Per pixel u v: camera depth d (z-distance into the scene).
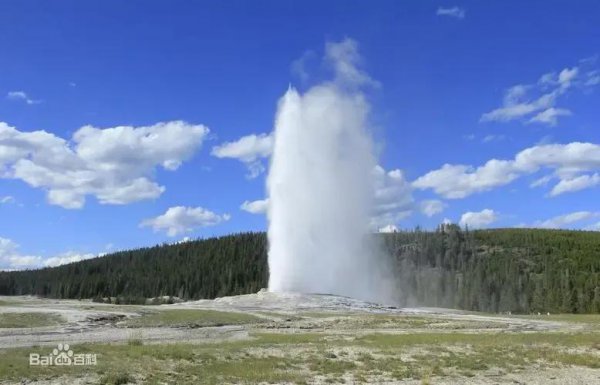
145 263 169.62
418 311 67.31
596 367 26.45
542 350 30.52
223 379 20.55
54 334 35.34
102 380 19.25
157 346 27.98
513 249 172.75
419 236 160.25
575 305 109.12
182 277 149.12
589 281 121.81
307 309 60.66
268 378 20.94
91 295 149.62
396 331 43.09
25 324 39.28
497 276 132.38
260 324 46.97
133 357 23.69
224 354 25.97
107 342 31.05
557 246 174.12
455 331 43.91
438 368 24.34
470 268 137.62
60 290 153.75
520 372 24.58
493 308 117.75
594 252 167.38
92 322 42.25
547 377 23.72
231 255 160.00
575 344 33.25
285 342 32.12
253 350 27.86
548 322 55.62
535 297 113.50
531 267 157.00
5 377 19.08
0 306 50.47
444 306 119.38
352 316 53.75
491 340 34.50
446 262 145.62
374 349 29.22
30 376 19.42
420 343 32.12
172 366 22.38
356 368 23.94
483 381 22.47
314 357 26.02
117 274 162.38
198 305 64.12
